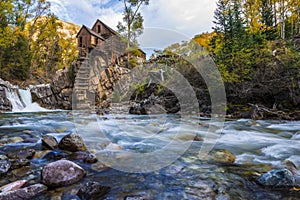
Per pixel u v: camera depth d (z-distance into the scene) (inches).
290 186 68.8
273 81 325.4
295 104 302.7
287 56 319.6
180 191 67.1
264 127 221.5
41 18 1064.2
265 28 611.2
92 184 65.8
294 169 87.3
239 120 273.1
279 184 69.6
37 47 1071.6
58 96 671.1
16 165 87.4
